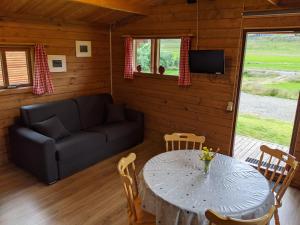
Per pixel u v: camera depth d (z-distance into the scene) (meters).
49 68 4.30
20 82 4.05
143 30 4.73
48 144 3.32
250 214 1.87
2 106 3.84
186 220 1.85
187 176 2.32
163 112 4.79
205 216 1.73
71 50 4.60
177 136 3.11
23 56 4.02
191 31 4.11
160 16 4.44
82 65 4.84
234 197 2.02
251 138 5.43
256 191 2.12
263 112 5.36
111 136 4.26
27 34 3.93
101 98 4.93
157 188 2.11
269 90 5.09
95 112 4.75
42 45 4.08
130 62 4.90
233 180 2.28
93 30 4.89
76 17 4.41
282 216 2.91
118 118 4.79
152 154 4.51
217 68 3.78
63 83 4.59
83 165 3.90
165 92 4.67
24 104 4.09
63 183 3.50
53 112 4.11
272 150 2.70
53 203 3.04
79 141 3.77
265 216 1.66
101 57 5.17
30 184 3.45
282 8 3.23
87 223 2.72
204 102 4.20
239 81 3.79
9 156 4.08
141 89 5.02
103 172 3.84
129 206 2.19
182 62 4.20
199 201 1.95
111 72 5.44
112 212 2.91
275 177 3.73
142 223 2.13
